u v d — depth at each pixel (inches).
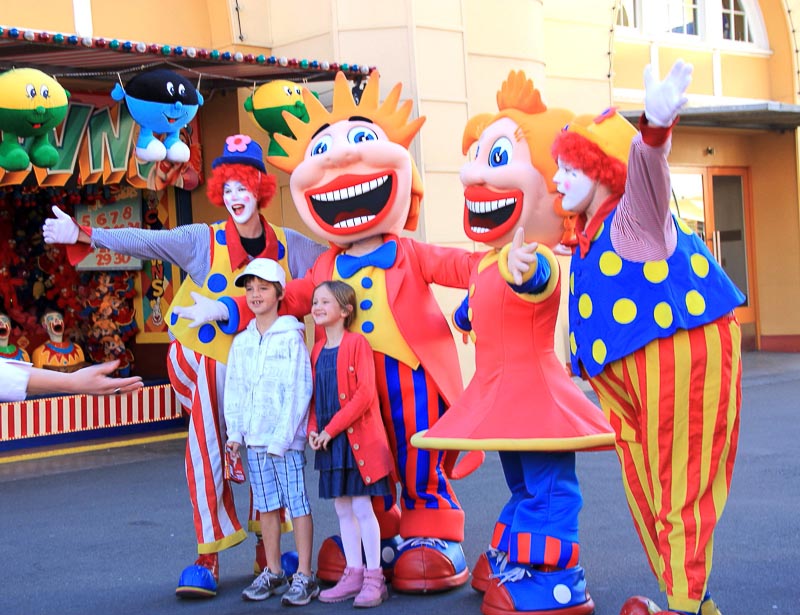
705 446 155.4
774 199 676.1
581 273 164.6
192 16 468.1
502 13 499.8
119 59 369.1
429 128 467.5
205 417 209.8
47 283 454.6
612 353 158.4
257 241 217.2
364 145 206.8
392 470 200.1
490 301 189.2
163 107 313.7
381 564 211.5
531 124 191.9
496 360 188.4
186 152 332.2
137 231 212.7
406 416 203.9
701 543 154.2
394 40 461.7
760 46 689.0
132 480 344.8
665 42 644.7
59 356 425.1
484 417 183.9
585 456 355.9
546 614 181.5
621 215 156.4
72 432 419.8
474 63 489.1
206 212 460.1
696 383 154.4
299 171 212.8
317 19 466.9
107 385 107.3
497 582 186.9
